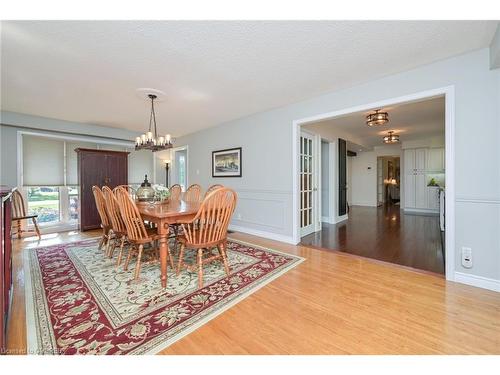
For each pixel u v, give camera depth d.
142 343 1.34
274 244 3.53
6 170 3.92
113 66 2.36
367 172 8.68
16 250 3.20
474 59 2.08
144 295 1.91
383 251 3.13
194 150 5.63
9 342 1.35
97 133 4.88
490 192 2.01
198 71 2.48
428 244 3.46
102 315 1.62
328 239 3.82
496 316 1.61
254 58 2.22
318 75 2.59
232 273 2.37
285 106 3.69
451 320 1.57
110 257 2.87
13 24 1.70
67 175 4.70
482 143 2.04
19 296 1.89
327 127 4.98
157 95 3.17
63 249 3.24
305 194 4.21
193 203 3.04
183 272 2.40
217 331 1.46
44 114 4.03
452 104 2.19
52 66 2.35
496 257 1.99
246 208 4.38
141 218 2.27
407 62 2.29
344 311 1.68
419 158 7.06
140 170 5.84
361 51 2.10
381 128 5.33
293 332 1.45
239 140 4.48
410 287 2.06
